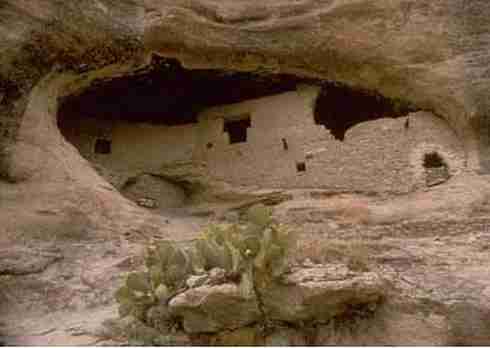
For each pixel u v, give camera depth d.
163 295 4.72
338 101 10.05
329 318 4.85
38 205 6.99
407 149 8.59
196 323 4.64
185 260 5.07
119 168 10.09
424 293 5.27
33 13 7.72
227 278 4.75
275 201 8.76
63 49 8.19
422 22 8.84
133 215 7.53
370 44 8.98
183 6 8.87
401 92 9.20
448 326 4.93
